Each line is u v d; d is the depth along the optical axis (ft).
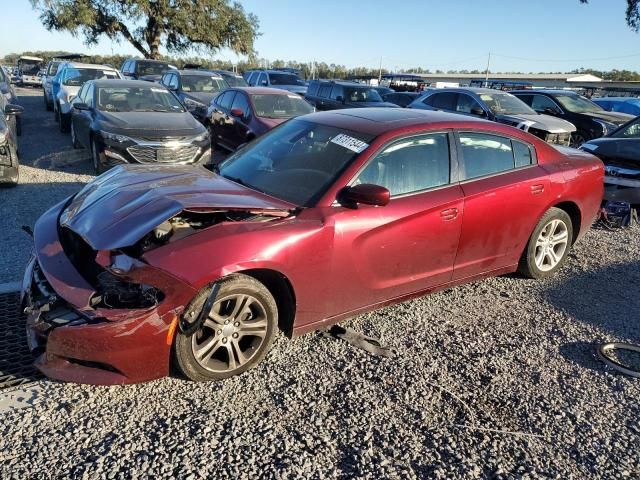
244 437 8.91
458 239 13.56
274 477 8.08
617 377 11.50
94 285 9.70
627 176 24.72
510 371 11.49
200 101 44.29
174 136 27.66
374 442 9.00
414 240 12.58
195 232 10.08
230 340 10.36
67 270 9.98
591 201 17.13
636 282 17.22
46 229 11.36
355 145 12.50
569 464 8.82
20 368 10.44
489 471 8.54
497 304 14.90
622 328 13.87
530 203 15.02
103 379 9.25
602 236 22.56
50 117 54.29
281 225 10.67
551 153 16.25
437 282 13.76
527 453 9.00
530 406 10.29
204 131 29.50
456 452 8.90
